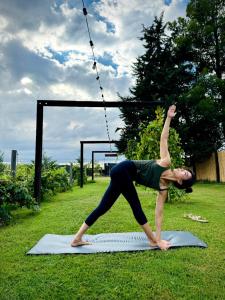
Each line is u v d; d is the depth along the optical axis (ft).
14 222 15.85
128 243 11.10
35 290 7.30
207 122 57.36
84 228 10.80
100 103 23.41
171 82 61.41
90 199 26.09
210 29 58.95
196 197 27.71
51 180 28.68
